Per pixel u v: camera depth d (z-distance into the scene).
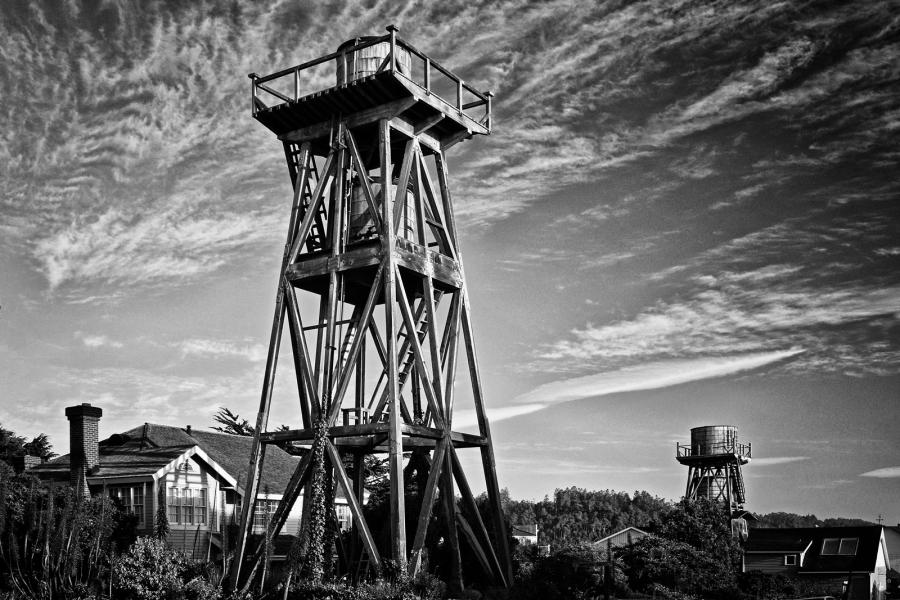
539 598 32.88
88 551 33.59
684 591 43.22
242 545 32.19
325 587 28.72
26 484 36.41
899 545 77.50
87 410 40.44
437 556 36.03
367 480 55.31
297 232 33.81
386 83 32.00
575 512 152.12
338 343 32.44
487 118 36.31
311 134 34.38
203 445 46.91
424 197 35.56
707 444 77.44
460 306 34.31
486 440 34.09
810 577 65.62
